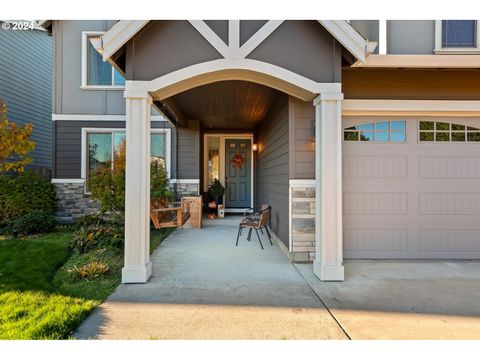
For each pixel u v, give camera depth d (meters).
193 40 3.57
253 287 3.34
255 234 6.44
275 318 2.63
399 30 4.28
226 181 9.92
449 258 4.53
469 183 4.55
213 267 4.05
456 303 2.95
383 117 4.56
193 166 7.82
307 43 3.63
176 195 7.75
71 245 4.74
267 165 6.98
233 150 9.98
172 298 3.03
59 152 7.29
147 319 2.59
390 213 4.55
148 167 3.61
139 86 3.52
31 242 5.10
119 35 3.35
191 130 7.83
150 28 3.55
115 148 7.41
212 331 2.41
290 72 3.60
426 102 4.43
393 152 4.55
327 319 2.62
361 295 3.14
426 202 4.56
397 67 4.15
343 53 3.76
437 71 4.45
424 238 4.55
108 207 5.50
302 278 3.64
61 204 7.26
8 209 6.34
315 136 4.18
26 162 5.57
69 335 2.33
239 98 5.73
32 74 9.48
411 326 2.51
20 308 2.68
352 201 4.55
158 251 4.92
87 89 7.35
